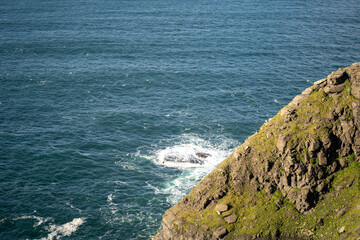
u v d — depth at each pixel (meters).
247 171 57.16
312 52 171.00
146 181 86.38
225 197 56.81
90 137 102.94
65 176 87.31
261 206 54.72
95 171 89.44
